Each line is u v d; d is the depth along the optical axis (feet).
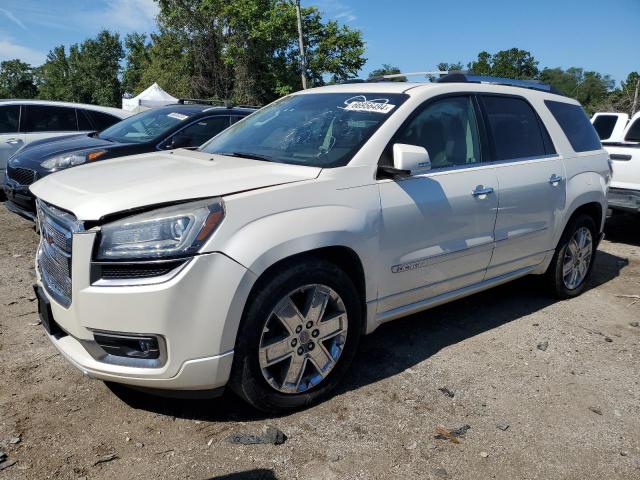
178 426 9.57
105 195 9.09
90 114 31.86
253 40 129.80
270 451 9.00
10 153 29.19
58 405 10.05
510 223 13.75
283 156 11.60
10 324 13.44
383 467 8.77
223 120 24.35
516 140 14.39
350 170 10.60
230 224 8.85
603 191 16.87
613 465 9.16
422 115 12.18
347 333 10.55
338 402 10.53
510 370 12.16
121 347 8.82
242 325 9.10
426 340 13.50
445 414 10.32
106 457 8.68
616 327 15.01
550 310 15.96
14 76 338.34
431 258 11.90
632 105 144.25
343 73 135.64
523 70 224.94
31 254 19.53
